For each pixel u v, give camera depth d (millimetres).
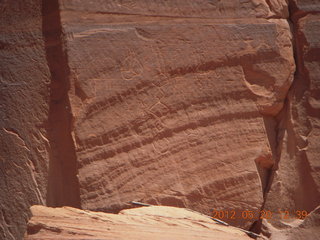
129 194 2732
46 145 2791
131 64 2748
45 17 2758
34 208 2336
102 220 2238
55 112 2777
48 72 2775
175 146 2820
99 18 2715
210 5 2871
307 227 2840
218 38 2875
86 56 2678
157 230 2203
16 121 2811
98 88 2695
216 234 2281
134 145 2756
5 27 2805
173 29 2812
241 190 2904
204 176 2852
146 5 2783
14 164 2816
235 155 2902
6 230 2811
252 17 2938
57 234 2096
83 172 2674
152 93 2785
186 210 2635
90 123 2686
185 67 2830
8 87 2807
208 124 2871
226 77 2895
